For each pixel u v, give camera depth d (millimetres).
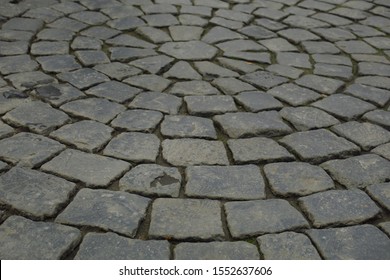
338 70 3988
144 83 3631
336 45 4461
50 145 2842
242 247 2248
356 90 3691
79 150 2826
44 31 4371
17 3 4941
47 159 2723
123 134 3008
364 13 5281
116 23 4641
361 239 2318
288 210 2479
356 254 2234
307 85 3725
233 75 3826
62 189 2508
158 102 3393
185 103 3408
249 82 3730
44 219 2328
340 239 2312
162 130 3074
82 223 2312
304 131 3143
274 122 3213
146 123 3131
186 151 2891
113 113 3221
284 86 3695
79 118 3143
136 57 4016
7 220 2299
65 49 4066
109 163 2734
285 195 2588
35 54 3938
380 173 2773
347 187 2662
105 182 2586
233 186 2621
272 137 3088
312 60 4152
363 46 4477
